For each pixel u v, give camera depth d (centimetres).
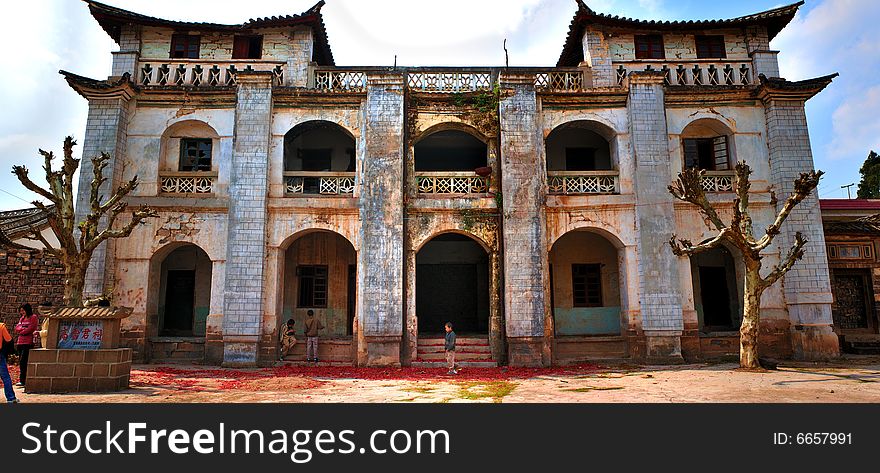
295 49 1889
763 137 1833
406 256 1714
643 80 1802
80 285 1280
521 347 1634
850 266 1939
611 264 2036
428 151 2203
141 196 1728
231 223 1689
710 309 2017
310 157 2122
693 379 1291
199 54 1908
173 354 1734
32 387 1055
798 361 1662
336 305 2022
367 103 1759
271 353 1664
